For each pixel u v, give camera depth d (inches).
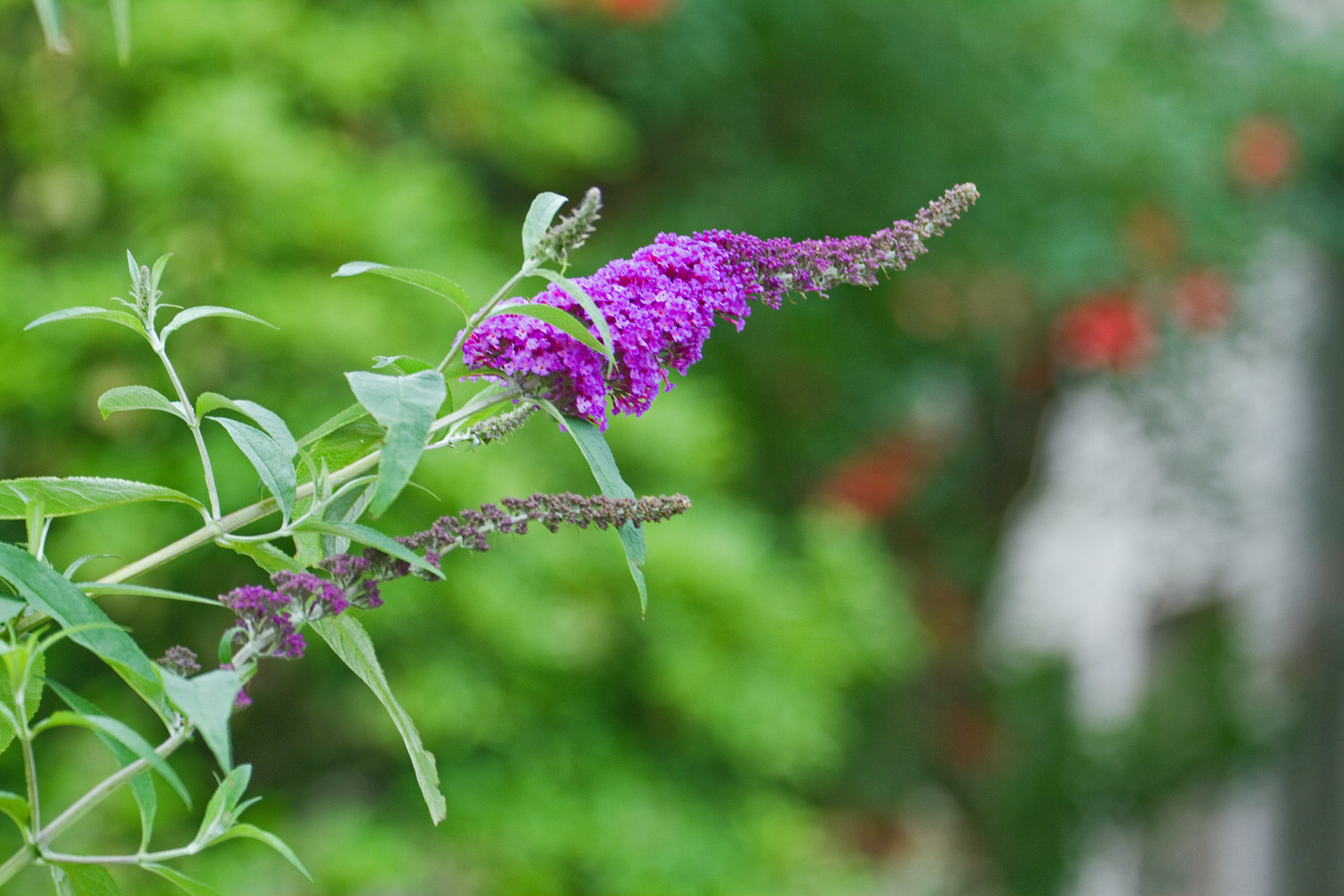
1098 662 370.3
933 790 313.6
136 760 48.4
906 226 56.9
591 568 168.6
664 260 54.7
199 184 158.4
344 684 177.2
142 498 54.2
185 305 159.8
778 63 233.8
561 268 52.6
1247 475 349.4
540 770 171.3
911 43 232.8
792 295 57.7
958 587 312.8
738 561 175.9
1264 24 281.3
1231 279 281.6
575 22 209.3
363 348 155.5
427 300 166.1
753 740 172.6
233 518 53.1
